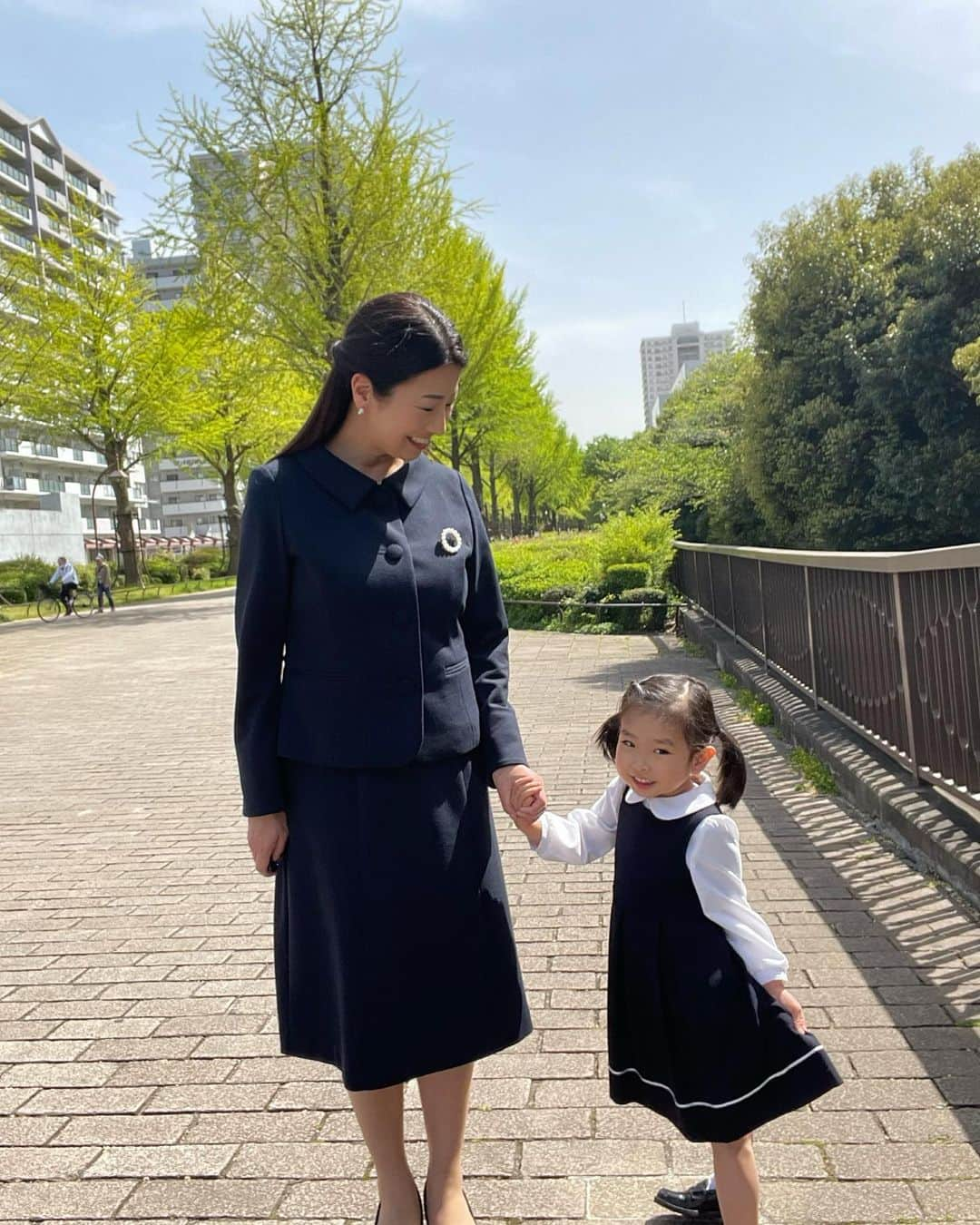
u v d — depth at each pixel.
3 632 23.53
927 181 20.39
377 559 2.09
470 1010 2.18
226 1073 3.08
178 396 34.28
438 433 2.11
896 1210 2.22
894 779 5.12
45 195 82.94
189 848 5.58
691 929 2.09
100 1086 3.03
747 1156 2.08
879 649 5.52
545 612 16.44
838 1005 3.17
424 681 2.13
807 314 19.53
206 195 23.17
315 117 22.55
